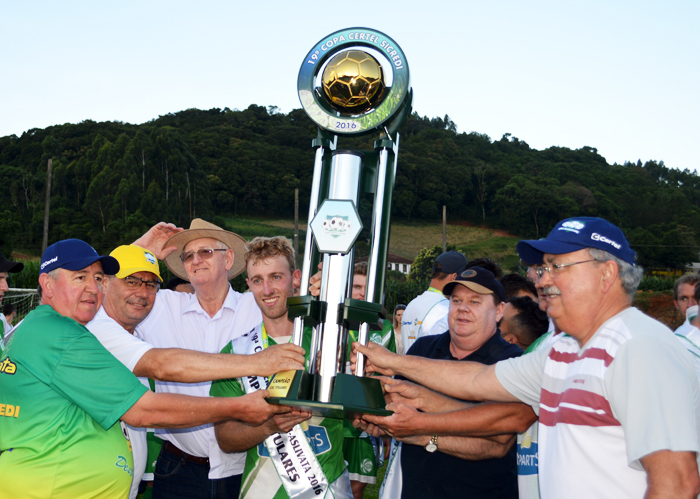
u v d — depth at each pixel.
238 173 112.56
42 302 2.45
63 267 2.36
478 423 2.35
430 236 106.69
